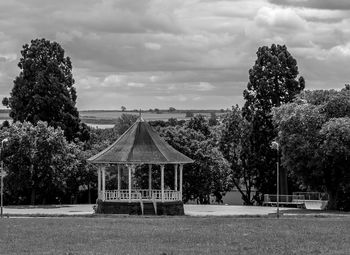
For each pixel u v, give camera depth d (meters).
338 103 87.75
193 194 110.69
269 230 56.31
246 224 61.16
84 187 115.38
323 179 88.69
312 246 47.34
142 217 70.44
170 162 78.62
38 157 97.81
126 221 64.06
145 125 83.44
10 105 117.88
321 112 87.75
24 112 116.31
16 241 49.72
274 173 112.94
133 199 77.75
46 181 100.06
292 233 54.28
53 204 109.31
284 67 115.88
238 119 123.94
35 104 115.44
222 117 131.00
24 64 117.88
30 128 99.00
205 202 119.44
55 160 98.94
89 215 72.75
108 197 78.62
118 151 79.56
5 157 96.75
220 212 82.88
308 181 88.88
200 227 58.66
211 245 47.72
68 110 117.56
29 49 119.50
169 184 109.12
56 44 120.81
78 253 44.06
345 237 51.91
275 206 100.94
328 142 82.38
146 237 51.94
